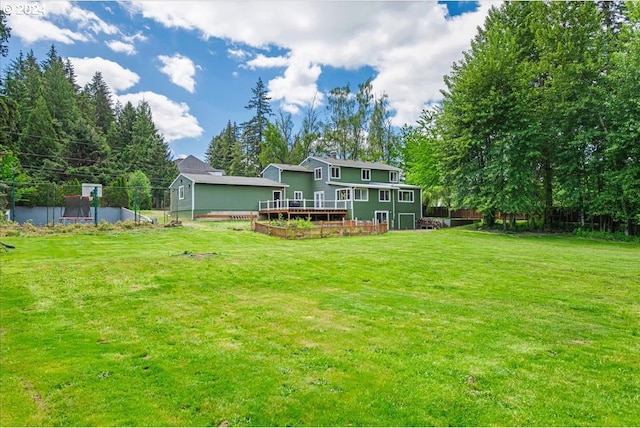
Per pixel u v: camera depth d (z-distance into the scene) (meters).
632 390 3.95
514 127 23.45
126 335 5.27
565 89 22.97
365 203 31.19
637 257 13.17
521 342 5.25
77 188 29.48
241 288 8.12
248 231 20.59
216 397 3.66
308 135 45.72
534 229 25.86
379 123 44.44
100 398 3.60
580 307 7.08
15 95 42.00
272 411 3.44
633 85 20.12
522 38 26.48
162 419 3.29
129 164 49.56
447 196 34.53
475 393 3.82
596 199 22.08
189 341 5.09
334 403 3.59
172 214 32.41
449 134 26.48
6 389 3.72
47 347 4.76
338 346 5.00
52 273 8.45
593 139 22.56
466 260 11.96
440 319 6.23
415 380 4.06
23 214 27.48
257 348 4.89
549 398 3.75
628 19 24.47
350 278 9.45
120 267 9.20
